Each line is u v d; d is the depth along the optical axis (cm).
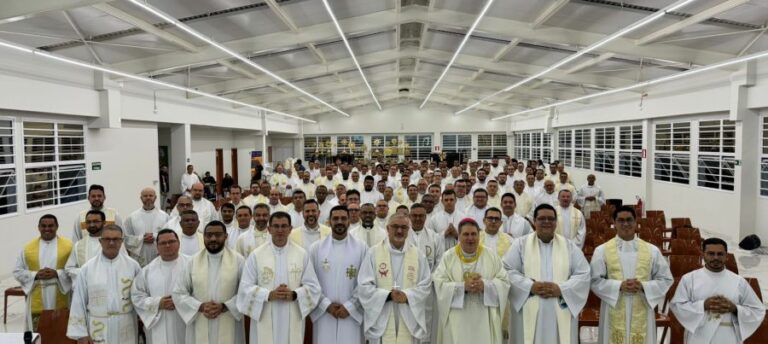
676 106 1194
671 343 429
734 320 351
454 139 2889
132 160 1125
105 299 380
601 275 392
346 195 705
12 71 769
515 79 1717
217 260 382
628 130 1479
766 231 966
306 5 914
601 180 1667
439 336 392
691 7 780
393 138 2895
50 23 744
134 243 593
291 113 2445
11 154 805
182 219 506
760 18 790
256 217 505
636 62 1188
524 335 380
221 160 2112
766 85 917
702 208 1128
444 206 630
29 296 458
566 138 2017
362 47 1343
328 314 388
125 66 1002
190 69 1234
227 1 802
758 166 984
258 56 1223
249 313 363
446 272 389
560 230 682
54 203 906
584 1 843
